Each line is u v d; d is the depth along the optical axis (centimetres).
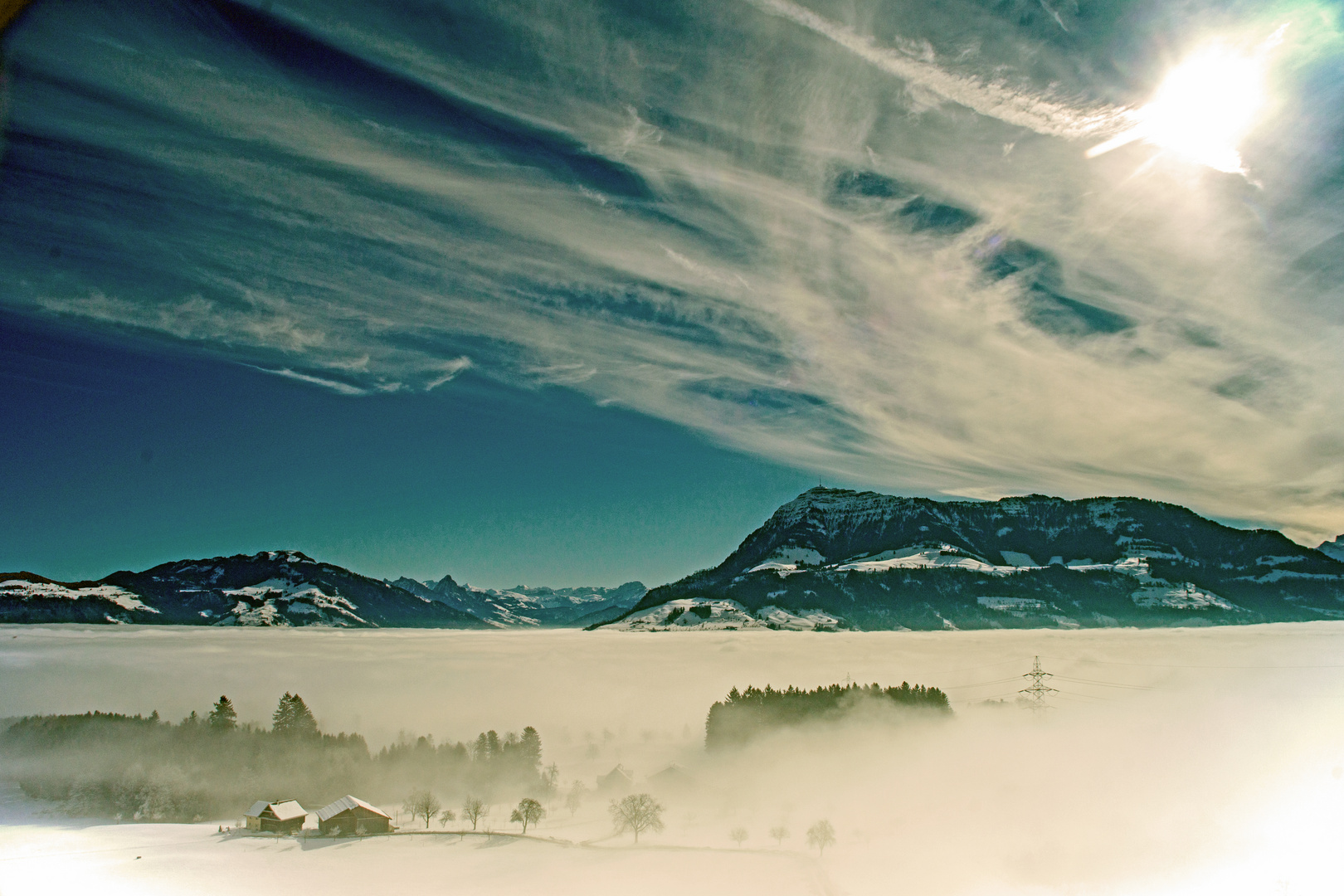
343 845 14075
